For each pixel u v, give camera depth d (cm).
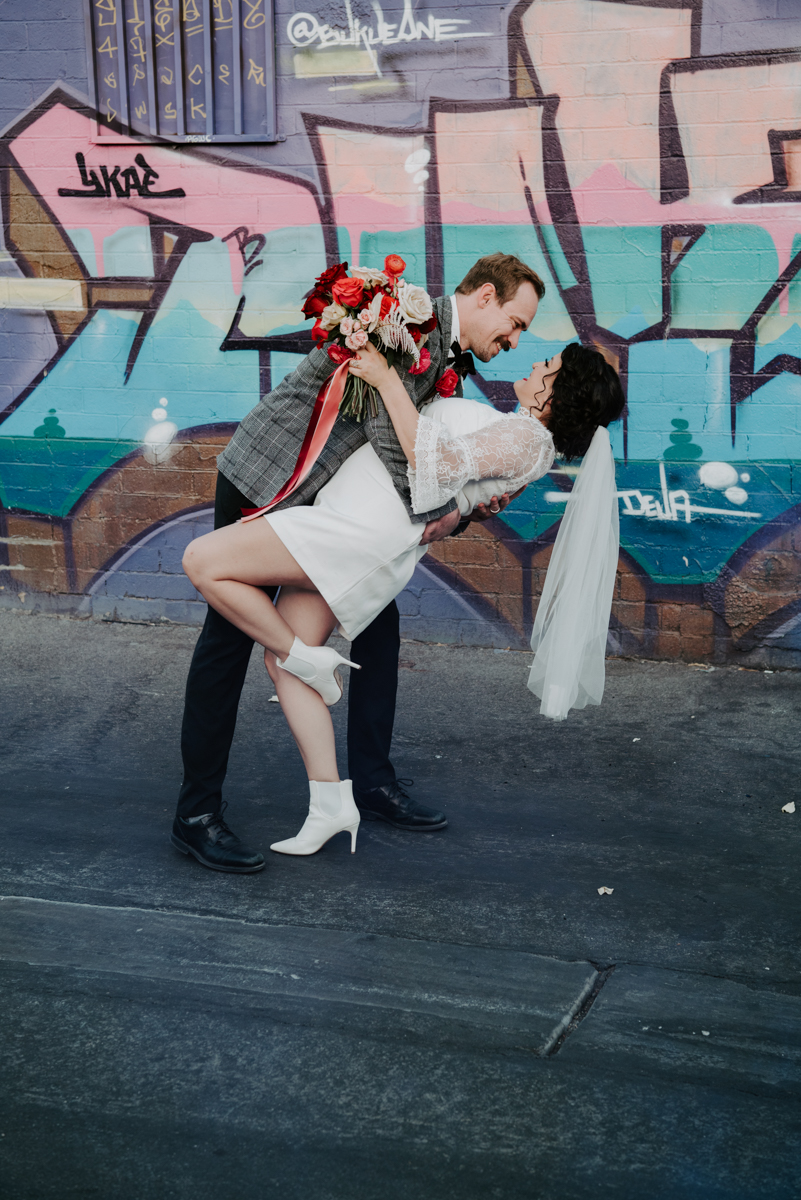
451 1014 237
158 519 511
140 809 338
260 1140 200
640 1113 208
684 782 358
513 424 274
